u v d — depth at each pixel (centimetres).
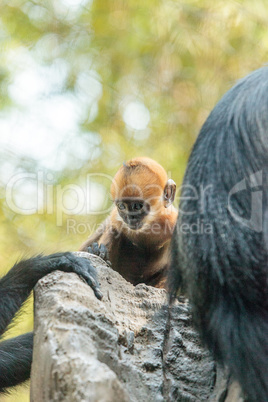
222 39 2247
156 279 1344
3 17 2416
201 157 808
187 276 784
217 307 750
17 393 1155
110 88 2358
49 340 721
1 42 2395
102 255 1202
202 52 2261
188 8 2270
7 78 2373
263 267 728
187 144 2259
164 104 2314
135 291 952
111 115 2348
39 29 2414
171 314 917
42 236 2214
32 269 1016
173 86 2319
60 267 960
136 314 909
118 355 798
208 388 842
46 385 701
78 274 914
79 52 2383
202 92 2272
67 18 2425
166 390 822
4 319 1002
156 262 1345
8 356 1099
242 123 793
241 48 2239
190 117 2281
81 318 753
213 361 859
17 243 2178
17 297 1016
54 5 2461
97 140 2323
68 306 764
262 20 2236
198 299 771
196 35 2253
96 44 2359
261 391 716
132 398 783
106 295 917
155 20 2280
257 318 731
